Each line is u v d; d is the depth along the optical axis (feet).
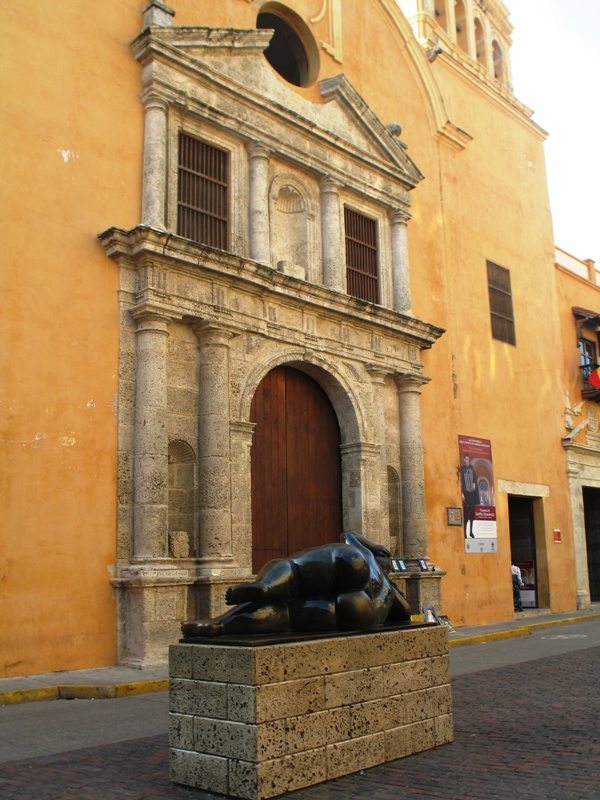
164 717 27.86
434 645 22.82
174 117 47.55
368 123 60.29
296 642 18.85
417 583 55.98
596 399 86.84
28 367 38.75
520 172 82.38
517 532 77.10
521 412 74.64
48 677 35.70
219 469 44.29
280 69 64.49
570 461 80.43
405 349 59.93
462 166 73.92
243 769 17.40
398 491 58.39
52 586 37.78
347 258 57.98
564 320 86.69
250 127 51.03
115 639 39.50
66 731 25.52
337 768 18.94
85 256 41.98
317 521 53.01
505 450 71.36
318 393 55.16
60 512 38.70
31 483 37.93
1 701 31.17
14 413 37.88
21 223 39.73
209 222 48.67
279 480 51.21
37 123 41.27
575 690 32.24
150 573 39.50
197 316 44.78
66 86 42.88
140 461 41.42
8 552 36.63
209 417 44.65
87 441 40.32
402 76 68.49
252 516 49.21
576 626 65.77
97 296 42.06
